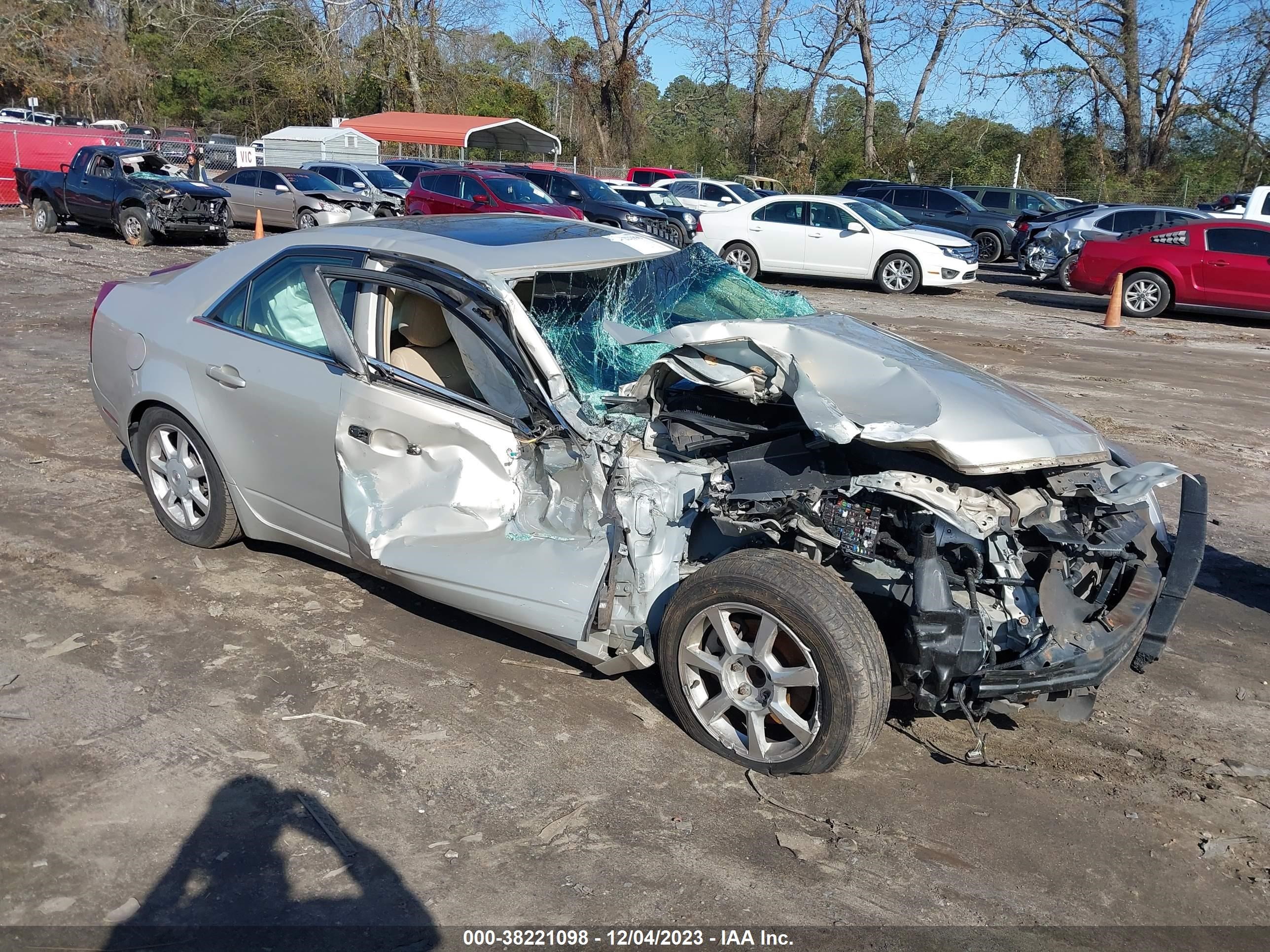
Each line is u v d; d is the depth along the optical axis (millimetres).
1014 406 3605
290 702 3709
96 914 2680
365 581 4754
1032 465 3270
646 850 2998
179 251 18125
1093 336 13148
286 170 23078
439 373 4258
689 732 3537
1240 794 3402
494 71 62812
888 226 17891
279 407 4246
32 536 5098
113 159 19047
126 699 3686
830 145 44594
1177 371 10742
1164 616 3506
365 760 3381
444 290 3846
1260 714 3941
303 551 5078
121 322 5004
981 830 3154
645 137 50781
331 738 3494
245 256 4684
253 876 2842
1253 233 14344
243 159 32688
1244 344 12812
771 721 3439
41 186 19641
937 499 3137
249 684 3816
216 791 3193
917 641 3018
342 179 24328
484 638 4250
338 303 4160
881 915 2775
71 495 5703
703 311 4465
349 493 4043
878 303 16297
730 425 3471
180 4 56500
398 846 2982
